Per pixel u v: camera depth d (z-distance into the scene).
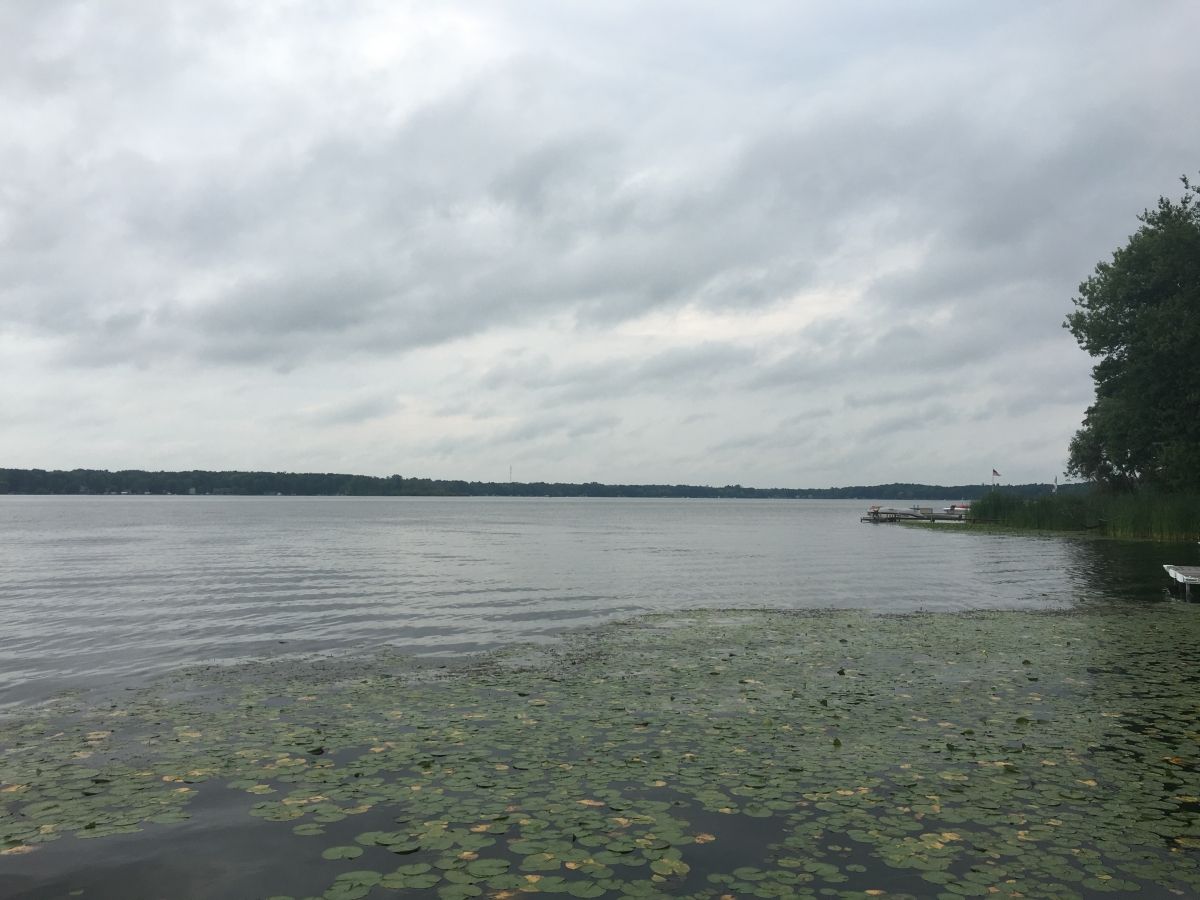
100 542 60.62
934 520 101.69
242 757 10.24
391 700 13.26
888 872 7.04
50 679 15.25
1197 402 49.84
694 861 7.27
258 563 42.34
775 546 57.97
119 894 6.81
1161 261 49.78
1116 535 56.91
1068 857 7.30
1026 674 14.76
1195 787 9.00
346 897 6.68
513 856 7.38
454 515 141.25
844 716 11.96
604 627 21.17
